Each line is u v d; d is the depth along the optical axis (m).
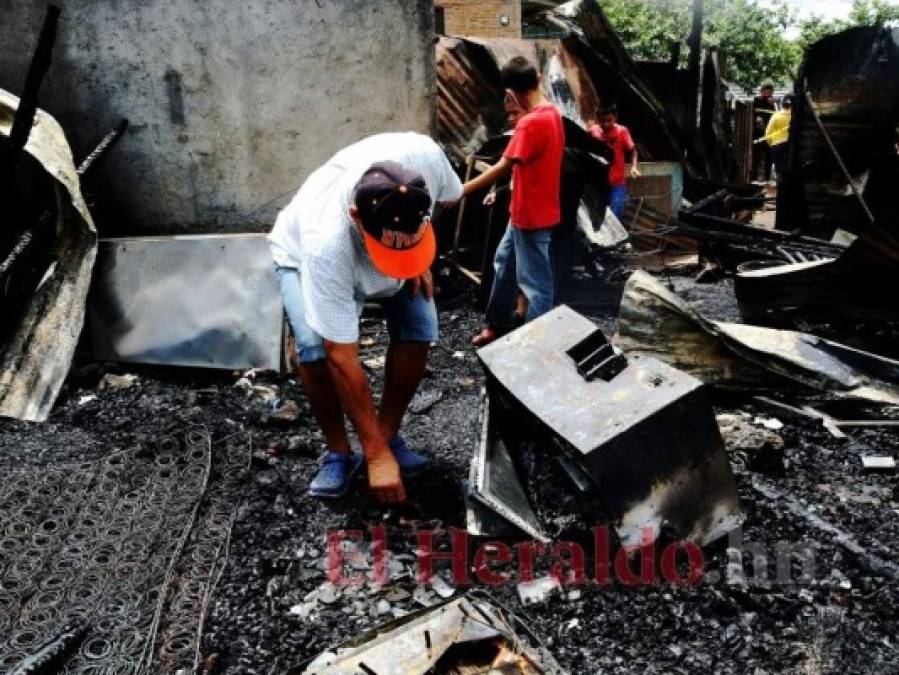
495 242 5.38
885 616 2.23
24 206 4.40
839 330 4.38
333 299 2.43
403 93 5.15
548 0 15.64
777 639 2.15
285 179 5.08
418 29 5.09
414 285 2.72
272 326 4.07
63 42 4.67
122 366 4.14
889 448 3.29
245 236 4.18
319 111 5.03
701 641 2.15
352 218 2.32
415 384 2.92
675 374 2.41
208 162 4.94
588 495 2.39
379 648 1.99
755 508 2.72
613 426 2.28
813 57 6.33
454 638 2.02
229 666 2.11
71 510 2.79
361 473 3.05
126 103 4.79
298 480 3.05
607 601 2.29
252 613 2.31
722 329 3.65
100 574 2.46
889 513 2.80
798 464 3.16
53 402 3.60
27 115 3.65
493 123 7.13
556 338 2.74
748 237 6.08
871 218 6.09
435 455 3.27
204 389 3.93
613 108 7.23
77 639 2.15
